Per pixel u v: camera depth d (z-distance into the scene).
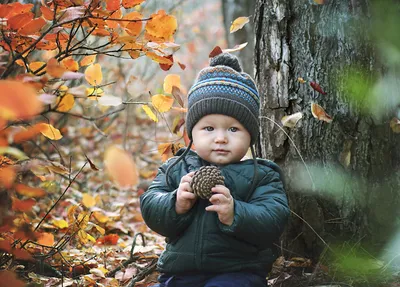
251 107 2.17
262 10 2.69
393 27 1.37
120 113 6.91
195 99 2.17
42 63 2.22
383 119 2.46
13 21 1.84
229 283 1.99
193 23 10.91
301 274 2.48
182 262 2.09
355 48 2.46
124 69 7.23
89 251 2.93
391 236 2.49
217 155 2.14
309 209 2.55
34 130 1.86
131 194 4.89
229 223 2.00
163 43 2.06
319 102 2.53
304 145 2.56
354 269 2.31
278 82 2.62
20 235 1.83
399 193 2.51
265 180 2.19
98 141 5.76
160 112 2.50
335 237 2.52
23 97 0.96
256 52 2.73
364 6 2.46
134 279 2.49
